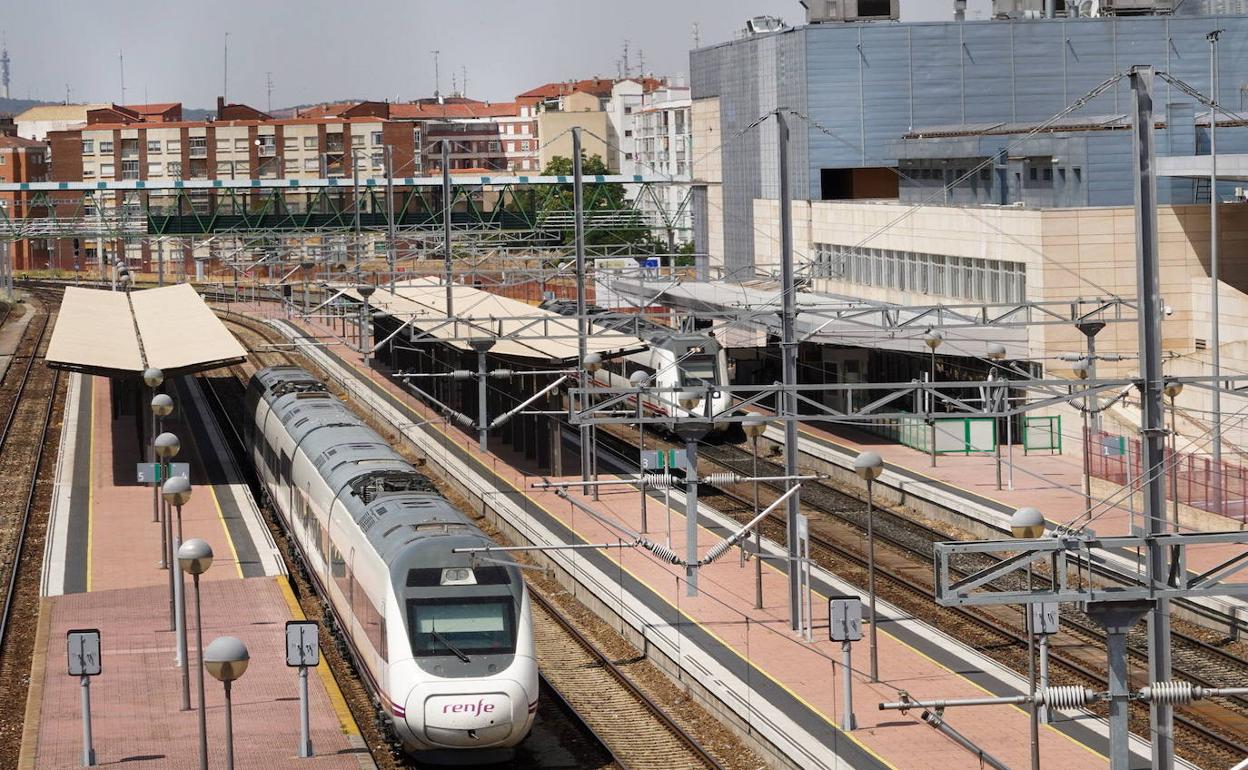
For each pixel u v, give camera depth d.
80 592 37.62
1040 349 54.50
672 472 54.16
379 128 164.00
